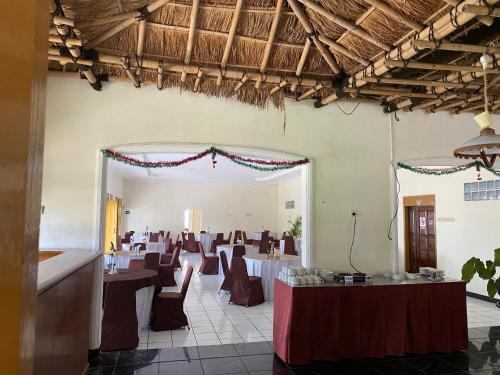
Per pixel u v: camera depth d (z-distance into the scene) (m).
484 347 4.13
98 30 3.06
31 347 0.73
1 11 0.66
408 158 4.72
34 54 0.70
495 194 6.37
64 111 3.82
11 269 0.65
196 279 8.05
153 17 3.16
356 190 4.52
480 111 4.64
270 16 3.23
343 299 3.71
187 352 3.85
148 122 3.96
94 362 3.55
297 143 4.37
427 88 3.90
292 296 3.58
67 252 3.39
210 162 9.04
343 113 4.55
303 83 3.74
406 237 8.88
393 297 3.84
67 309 2.44
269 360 3.68
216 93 4.05
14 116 0.66
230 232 12.98
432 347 3.93
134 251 7.52
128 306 3.95
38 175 0.75
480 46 2.70
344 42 3.27
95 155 3.83
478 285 6.62
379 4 2.62
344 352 3.69
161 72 3.52
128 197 13.52
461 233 7.07
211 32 3.29
